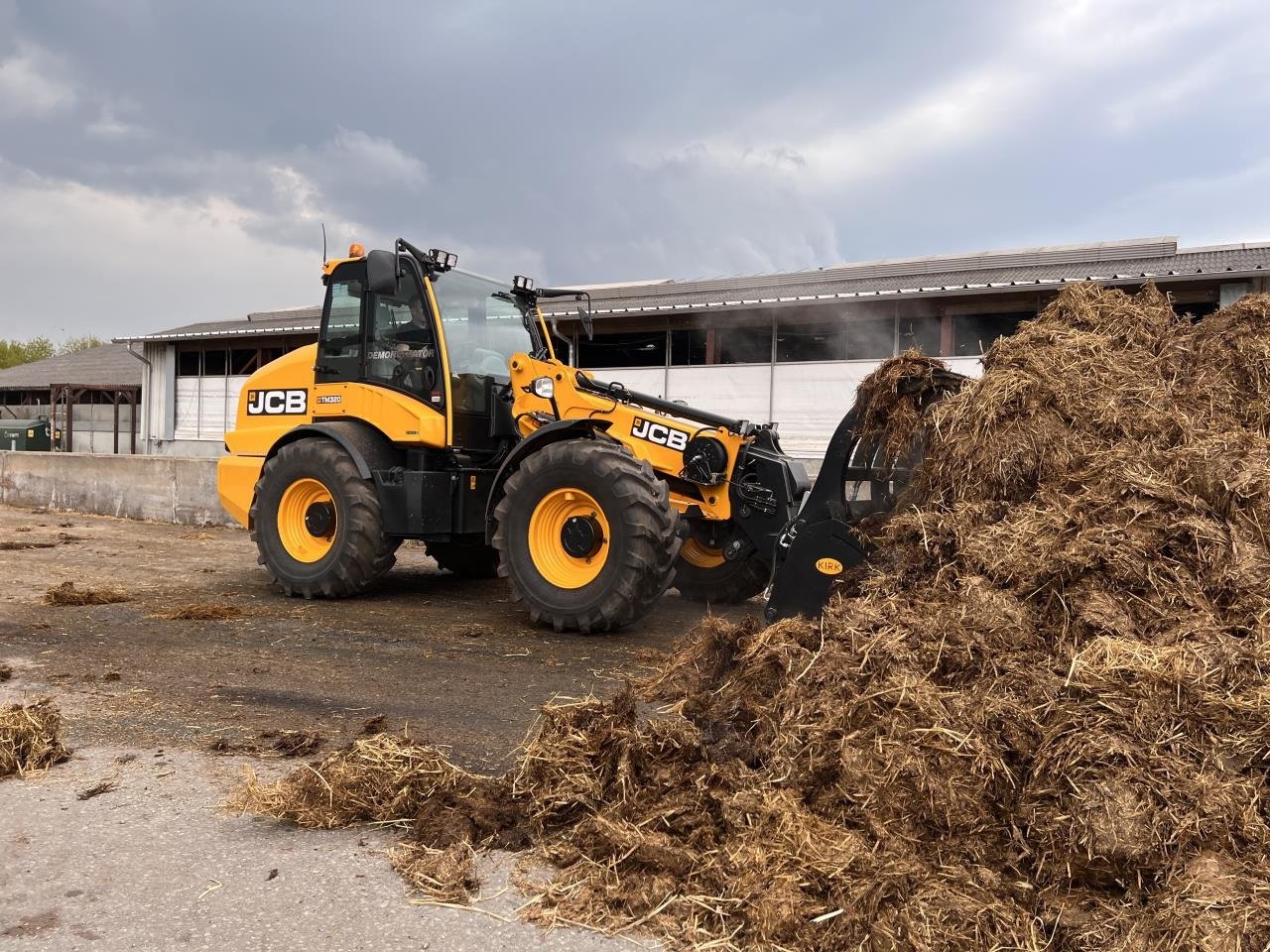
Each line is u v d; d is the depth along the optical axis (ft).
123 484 42.37
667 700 12.16
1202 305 40.27
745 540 19.56
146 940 7.42
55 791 10.42
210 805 10.09
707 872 8.27
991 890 7.59
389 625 19.61
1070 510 10.52
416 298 21.85
